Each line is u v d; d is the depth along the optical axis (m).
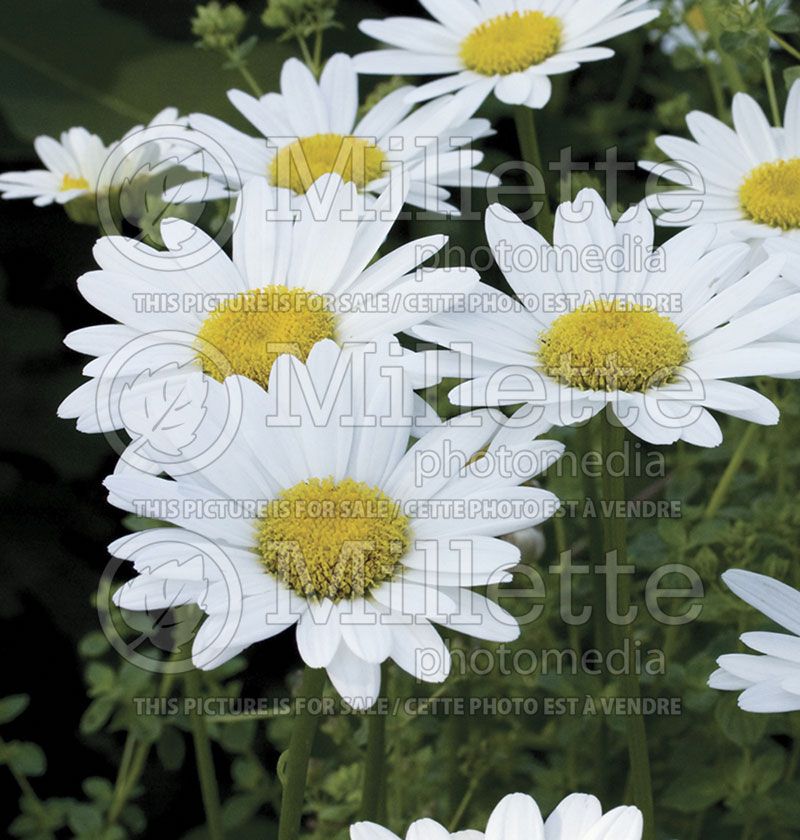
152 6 0.85
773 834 0.57
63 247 0.78
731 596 0.54
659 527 0.55
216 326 0.48
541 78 0.57
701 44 0.62
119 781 0.58
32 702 0.73
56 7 0.76
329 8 0.61
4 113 0.78
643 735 0.48
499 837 0.44
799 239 0.53
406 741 0.57
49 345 0.74
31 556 0.72
